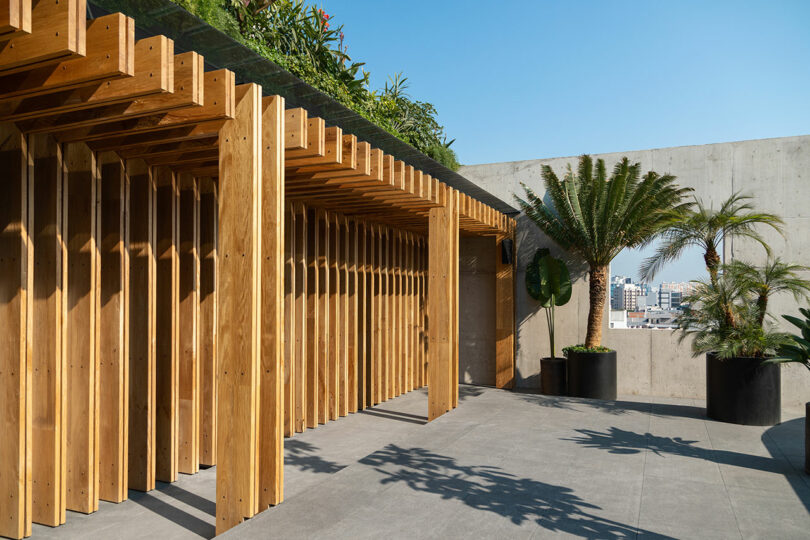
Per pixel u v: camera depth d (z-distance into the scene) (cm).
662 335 895
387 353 871
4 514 346
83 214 401
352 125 682
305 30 943
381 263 868
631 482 412
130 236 457
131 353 454
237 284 337
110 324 423
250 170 335
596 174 890
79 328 401
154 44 270
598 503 367
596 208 831
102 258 428
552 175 862
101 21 251
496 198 936
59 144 368
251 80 505
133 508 404
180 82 293
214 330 513
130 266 457
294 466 514
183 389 493
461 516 341
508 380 978
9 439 346
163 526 367
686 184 888
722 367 627
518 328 991
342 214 770
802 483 413
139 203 452
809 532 321
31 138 350
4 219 349
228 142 341
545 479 417
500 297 990
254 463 336
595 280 865
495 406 713
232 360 339
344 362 762
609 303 928
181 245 496
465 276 1051
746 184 854
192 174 496
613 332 920
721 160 868
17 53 237
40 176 371
